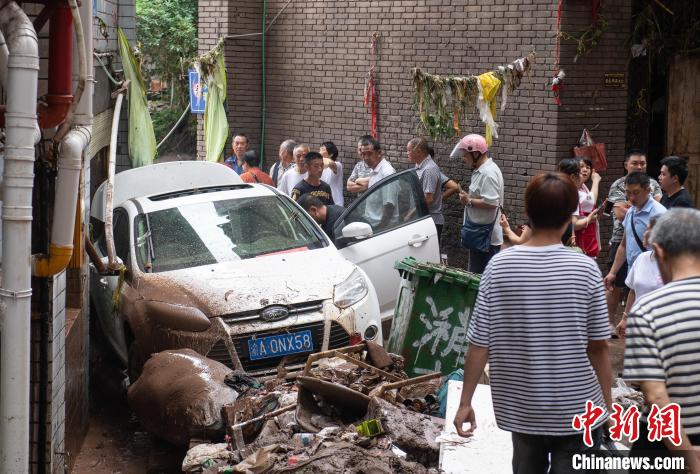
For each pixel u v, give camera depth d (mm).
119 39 10336
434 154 12734
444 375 7984
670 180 9047
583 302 4281
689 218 4121
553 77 11773
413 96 12406
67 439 6812
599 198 12086
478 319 4395
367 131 14391
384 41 13961
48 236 5613
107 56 8820
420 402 6742
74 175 5297
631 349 4027
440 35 13188
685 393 3959
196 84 15727
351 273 8250
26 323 4902
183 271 8148
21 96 4742
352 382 6852
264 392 6906
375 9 14023
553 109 11820
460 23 12906
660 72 12742
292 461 5746
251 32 15547
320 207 10062
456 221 13180
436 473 5418
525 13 12078
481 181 10266
